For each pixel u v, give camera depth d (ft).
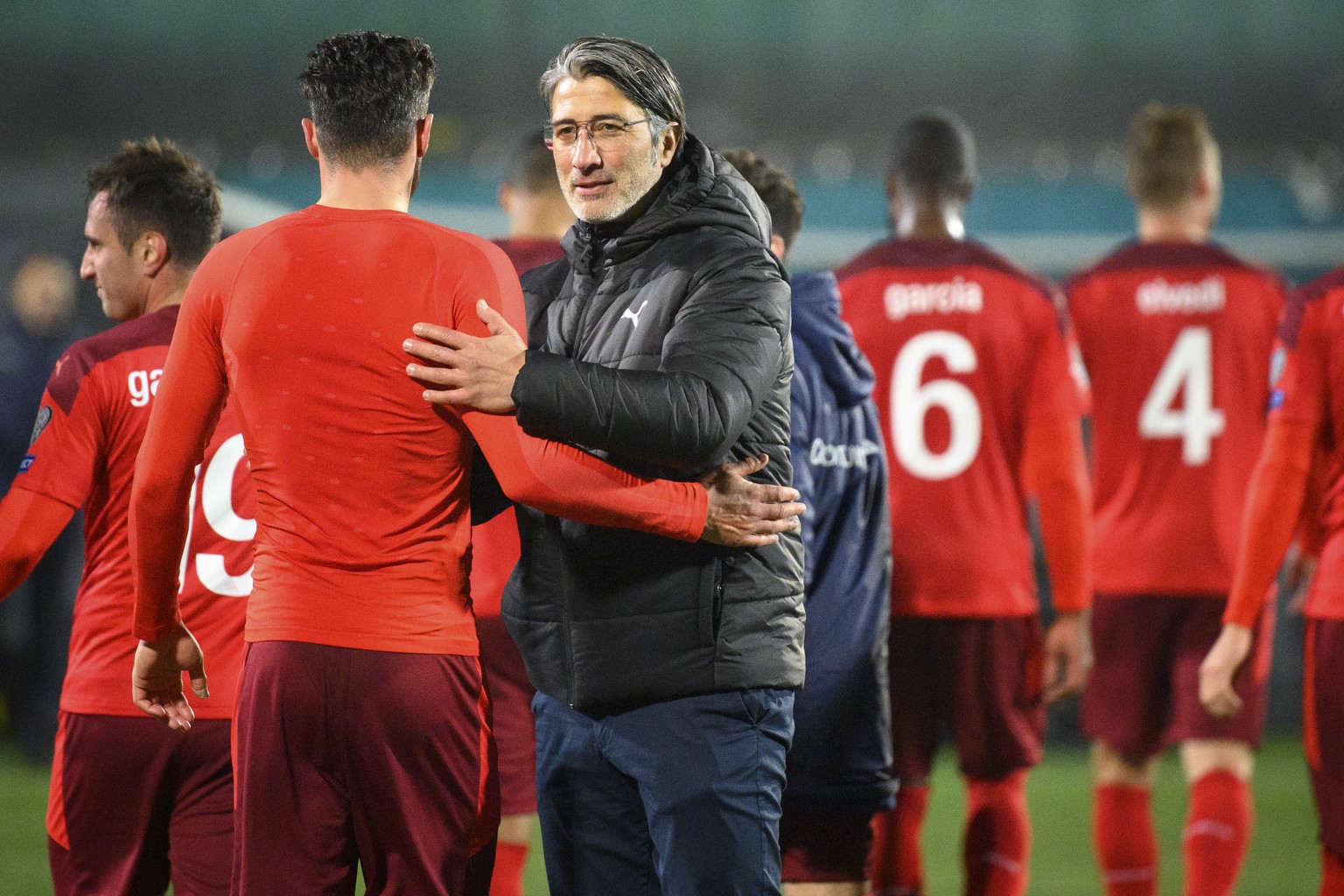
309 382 26.07
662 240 29.25
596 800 29.94
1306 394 36.91
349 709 25.93
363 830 26.61
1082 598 46.93
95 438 32.35
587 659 28.73
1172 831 70.54
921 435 46.42
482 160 124.36
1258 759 87.81
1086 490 46.83
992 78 138.00
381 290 26.23
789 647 29.45
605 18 134.62
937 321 46.60
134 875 32.83
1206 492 52.85
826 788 36.58
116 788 32.27
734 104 138.72
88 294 96.12
